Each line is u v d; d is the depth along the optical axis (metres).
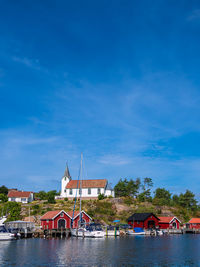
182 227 115.25
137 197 145.25
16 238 77.00
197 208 146.50
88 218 94.56
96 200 128.00
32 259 44.28
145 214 105.75
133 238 81.69
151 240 75.06
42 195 146.75
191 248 57.44
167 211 131.00
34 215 105.56
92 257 46.09
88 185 133.75
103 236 84.12
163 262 42.31
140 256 47.34
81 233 83.00
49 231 84.06
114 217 113.50
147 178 153.12
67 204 121.44
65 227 89.50
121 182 149.50
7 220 92.06
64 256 47.06
